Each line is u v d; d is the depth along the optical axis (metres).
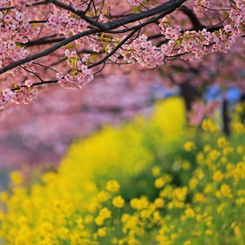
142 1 6.69
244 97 18.08
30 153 33.41
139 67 12.60
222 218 9.56
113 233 9.64
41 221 9.74
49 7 8.13
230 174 10.09
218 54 14.41
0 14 5.91
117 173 18.88
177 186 16.05
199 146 16.52
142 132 24.22
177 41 6.61
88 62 6.53
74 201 10.62
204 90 17.95
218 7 10.35
